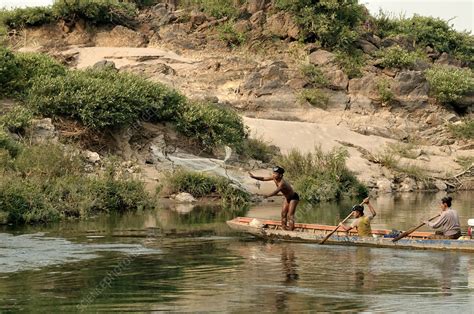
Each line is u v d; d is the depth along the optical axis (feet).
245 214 85.76
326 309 42.14
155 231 71.41
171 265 54.85
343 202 103.71
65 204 81.05
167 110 111.96
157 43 166.61
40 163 87.40
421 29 191.52
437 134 151.02
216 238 68.13
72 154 92.99
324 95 151.53
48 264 54.65
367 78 157.69
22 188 78.64
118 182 89.20
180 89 143.54
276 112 145.38
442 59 187.93
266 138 125.70
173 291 46.42
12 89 108.06
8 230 70.38
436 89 161.27
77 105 104.58
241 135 118.62
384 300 44.32
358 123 148.56
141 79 115.44
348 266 54.85
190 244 64.54
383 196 114.42
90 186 86.17
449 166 135.23
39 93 106.01
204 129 113.39
